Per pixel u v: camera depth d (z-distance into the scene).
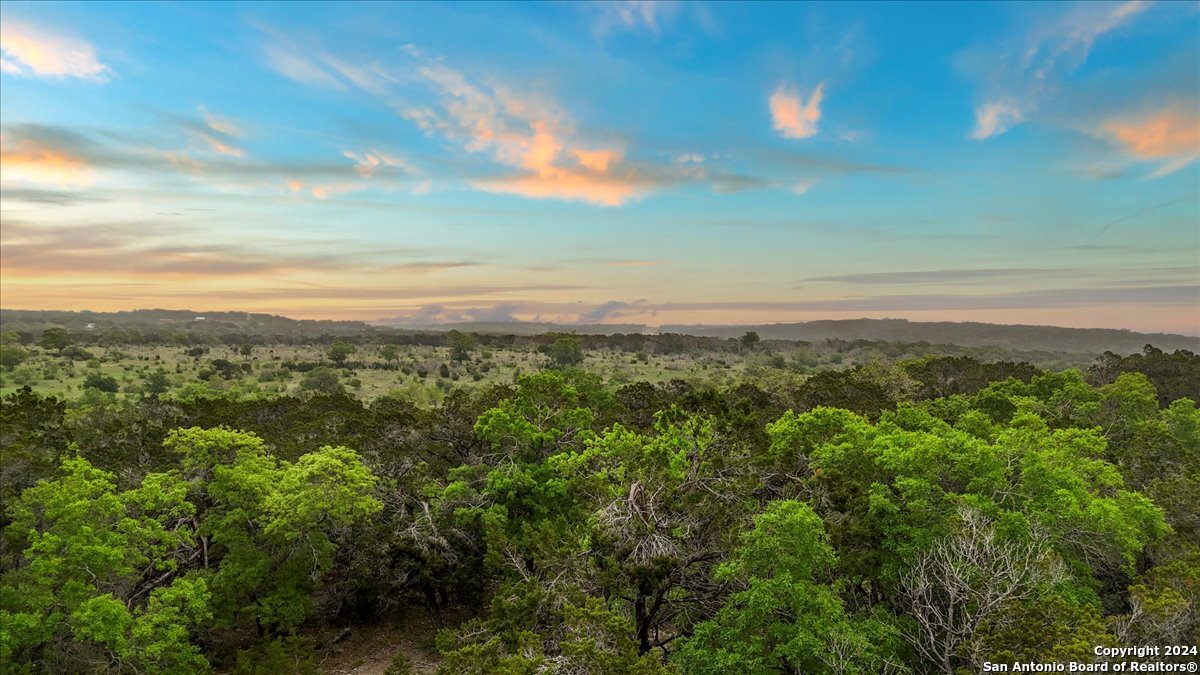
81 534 18.08
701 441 24.69
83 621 16.98
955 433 25.41
